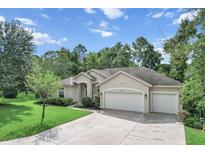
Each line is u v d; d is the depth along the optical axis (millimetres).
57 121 15148
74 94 28344
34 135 11750
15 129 12617
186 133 12414
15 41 25359
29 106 23031
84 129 13258
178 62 20812
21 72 25328
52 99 25406
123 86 21484
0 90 25531
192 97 14742
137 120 16344
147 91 20000
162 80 21359
